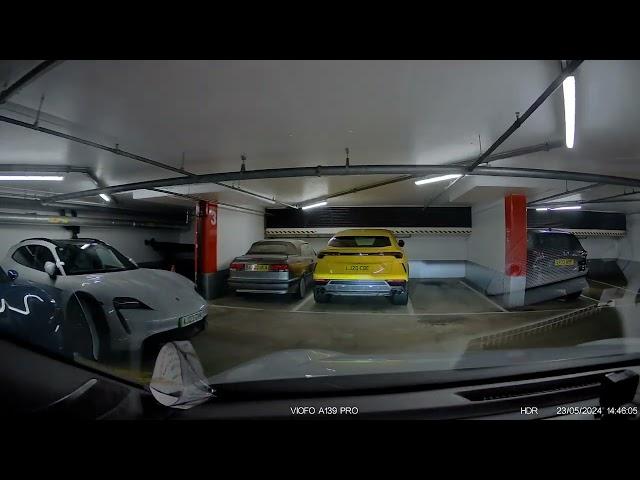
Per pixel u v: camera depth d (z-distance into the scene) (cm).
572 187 620
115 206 771
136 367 232
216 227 701
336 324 420
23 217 600
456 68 212
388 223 948
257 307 546
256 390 133
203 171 483
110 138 338
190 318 302
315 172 395
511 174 405
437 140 349
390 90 241
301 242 720
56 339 266
